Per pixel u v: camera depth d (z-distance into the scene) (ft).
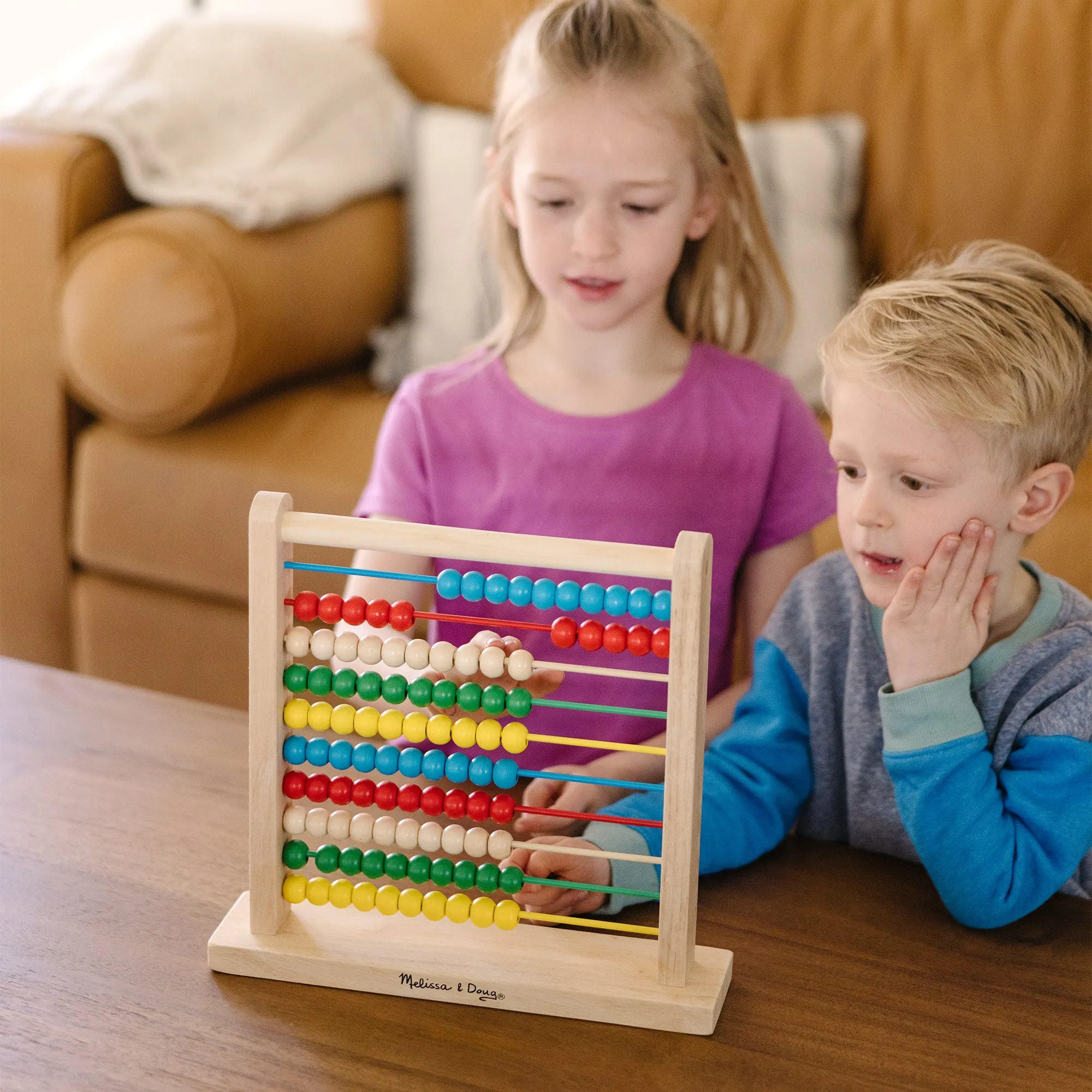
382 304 7.34
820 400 6.59
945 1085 2.53
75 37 10.71
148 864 3.13
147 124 6.57
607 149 3.76
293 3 9.95
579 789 3.57
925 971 2.85
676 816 2.58
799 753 3.44
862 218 7.07
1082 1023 2.71
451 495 4.28
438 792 2.83
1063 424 3.03
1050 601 3.24
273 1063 2.54
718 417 4.24
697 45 4.17
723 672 4.40
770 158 6.73
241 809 3.36
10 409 6.70
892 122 6.95
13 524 6.86
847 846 3.38
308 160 7.00
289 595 2.77
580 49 3.84
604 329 4.00
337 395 6.89
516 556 2.55
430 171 7.20
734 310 4.52
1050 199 6.68
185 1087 2.47
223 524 6.33
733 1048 2.61
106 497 6.55
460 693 2.76
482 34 7.66
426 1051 2.59
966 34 6.89
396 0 7.89
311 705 2.76
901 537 3.02
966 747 2.96
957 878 2.96
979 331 2.92
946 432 2.90
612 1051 2.60
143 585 6.72
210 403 6.29
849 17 7.09
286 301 6.48
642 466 4.20
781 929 2.99
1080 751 2.99
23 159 6.44
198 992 2.73
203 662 6.64
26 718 3.77
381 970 2.72
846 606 3.49
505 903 2.79
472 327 6.98
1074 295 3.15
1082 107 6.65
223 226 6.35
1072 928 3.02
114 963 2.80
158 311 6.13
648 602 2.61
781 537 4.34
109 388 6.29
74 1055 2.55
